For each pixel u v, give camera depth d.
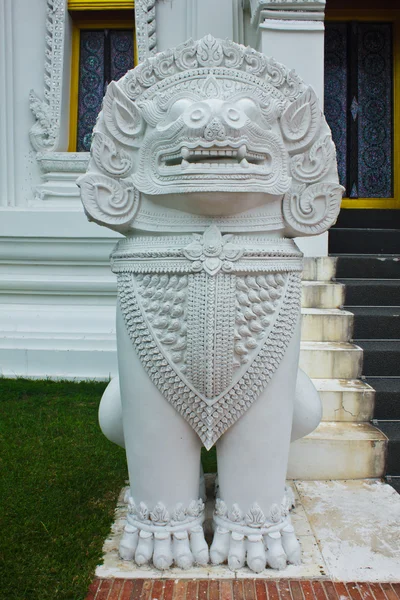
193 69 2.08
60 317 5.03
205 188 1.92
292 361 2.14
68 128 5.54
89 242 4.96
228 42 2.09
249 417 2.09
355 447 2.91
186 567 2.10
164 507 2.13
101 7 5.34
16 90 5.30
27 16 5.26
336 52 6.14
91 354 4.84
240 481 2.13
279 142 2.08
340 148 6.22
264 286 2.04
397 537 2.34
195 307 2.00
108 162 2.11
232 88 2.06
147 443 2.12
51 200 5.21
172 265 2.01
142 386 2.10
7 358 4.88
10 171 5.30
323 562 2.16
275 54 4.36
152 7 5.14
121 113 2.09
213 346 1.99
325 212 2.15
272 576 2.06
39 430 3.68
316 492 2.76
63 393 4.54
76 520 2.47
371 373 3.57
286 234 2.24
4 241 4.98
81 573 2.06
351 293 4.18
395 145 6.17
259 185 1.98
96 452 3.29
